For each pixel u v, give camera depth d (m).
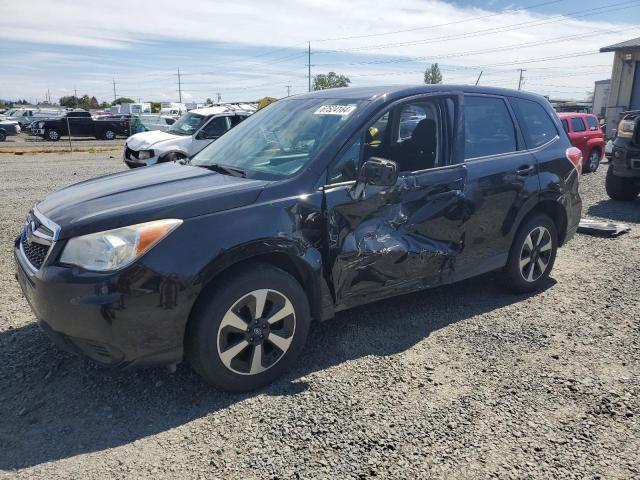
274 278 3.14
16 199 9.42
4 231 6.96
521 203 4.45
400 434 2.78
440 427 2.84
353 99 3.89
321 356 3.64
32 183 11.60
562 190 4.78
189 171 3.74
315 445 2.70
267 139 3.92
